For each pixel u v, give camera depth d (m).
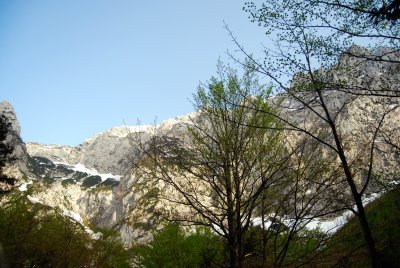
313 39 6.98
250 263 7.36
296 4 6.99
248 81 8.78
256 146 8.02
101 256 22.64
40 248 21.12
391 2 6.60
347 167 6.21
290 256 7.16
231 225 7.51
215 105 8.73
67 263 21.39
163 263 14.90
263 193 7.35
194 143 8.52
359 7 6.83
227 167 7.96
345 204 6.36
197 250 13.48
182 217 8.06
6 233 20.08
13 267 19.27
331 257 6.69
